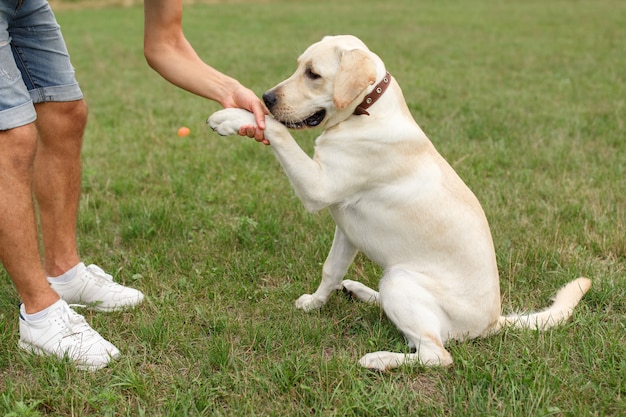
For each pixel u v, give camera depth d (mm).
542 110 7602
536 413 2533
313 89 3127
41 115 3182
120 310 3389
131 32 15898
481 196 4871
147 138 6449
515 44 13547
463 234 3033
